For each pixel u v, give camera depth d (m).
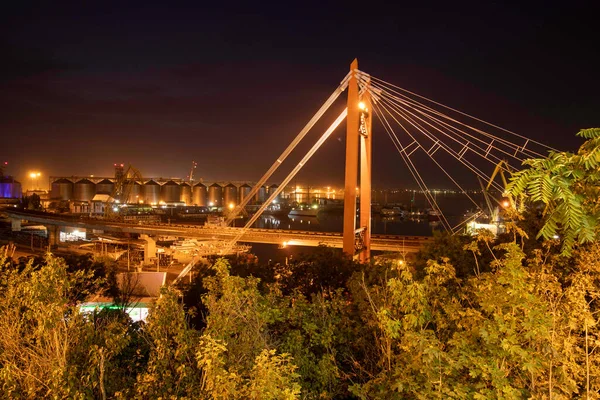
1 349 8.06
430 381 5.93
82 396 7.02
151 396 7.88
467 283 8.98
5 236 112.69
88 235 133.75
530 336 5.71
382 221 197.25
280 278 20.56
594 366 6.41
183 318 9.08
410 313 7.12
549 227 4.48
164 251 97.44
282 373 7.18
